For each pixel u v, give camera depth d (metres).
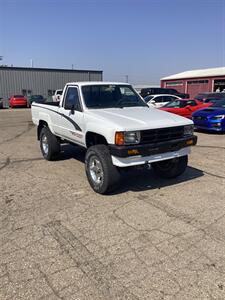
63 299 2.67
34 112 8.30
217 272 3.00
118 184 5.03
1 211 4.52
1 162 7.56
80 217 4.28
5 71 39.31
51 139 7.33
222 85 40.09
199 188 5.37
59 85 43.53
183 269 3.06
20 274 3.02
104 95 6.16
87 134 5.57
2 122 17.97
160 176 6.01
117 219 4.20
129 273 3.01
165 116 5.37
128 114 5.36
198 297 2.67
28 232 3.87
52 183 5.80
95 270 3.07
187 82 45.31
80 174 6.38
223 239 3.62
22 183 5.82
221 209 4.47
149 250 3.41
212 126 11.52
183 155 5.28
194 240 3.61
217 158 7.56
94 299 2.66
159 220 4.14
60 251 3.42
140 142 4.71
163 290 2.76
